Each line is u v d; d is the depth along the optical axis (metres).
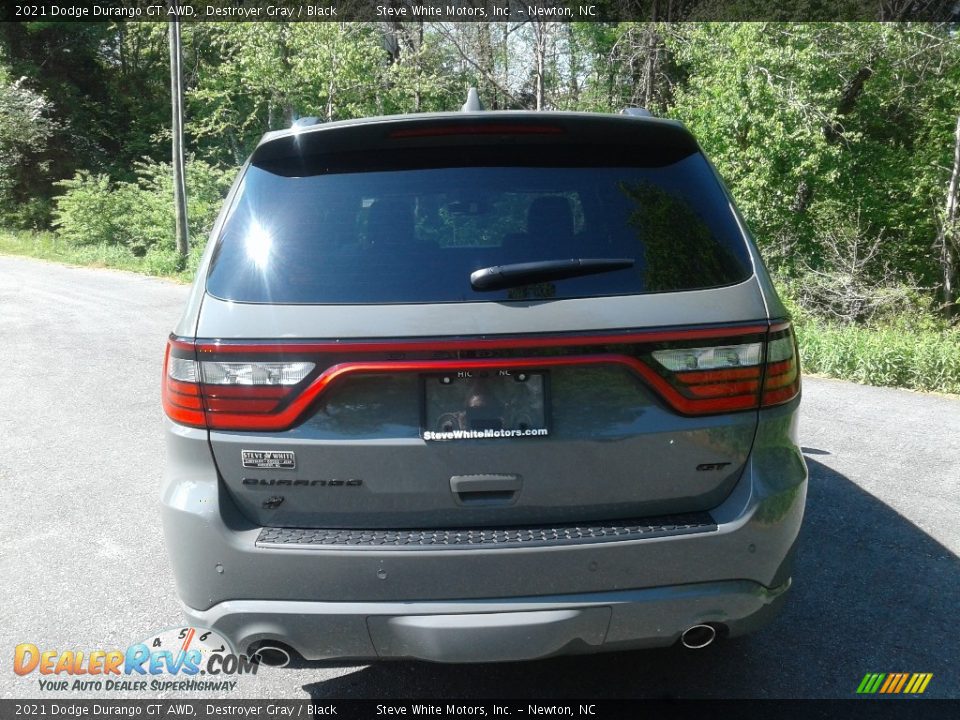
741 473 2.19
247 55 28.44
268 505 2.14
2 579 3.53
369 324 2.05
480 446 2.07
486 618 2.05
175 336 2.20
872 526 3.99
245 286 2.16
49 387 7.12
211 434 2.12
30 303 12.77
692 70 23.20
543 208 2.24
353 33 27.70
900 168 22.41
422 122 2.30
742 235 2.32
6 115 33.56
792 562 2.27
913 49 20.52
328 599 2.07
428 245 2.17
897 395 6.99
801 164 19.55
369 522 2.13
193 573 2.14
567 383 2.08
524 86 28.17
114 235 25.30
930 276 21.50
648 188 2.31
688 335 2.09
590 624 2.08
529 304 2.07
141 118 37.56
